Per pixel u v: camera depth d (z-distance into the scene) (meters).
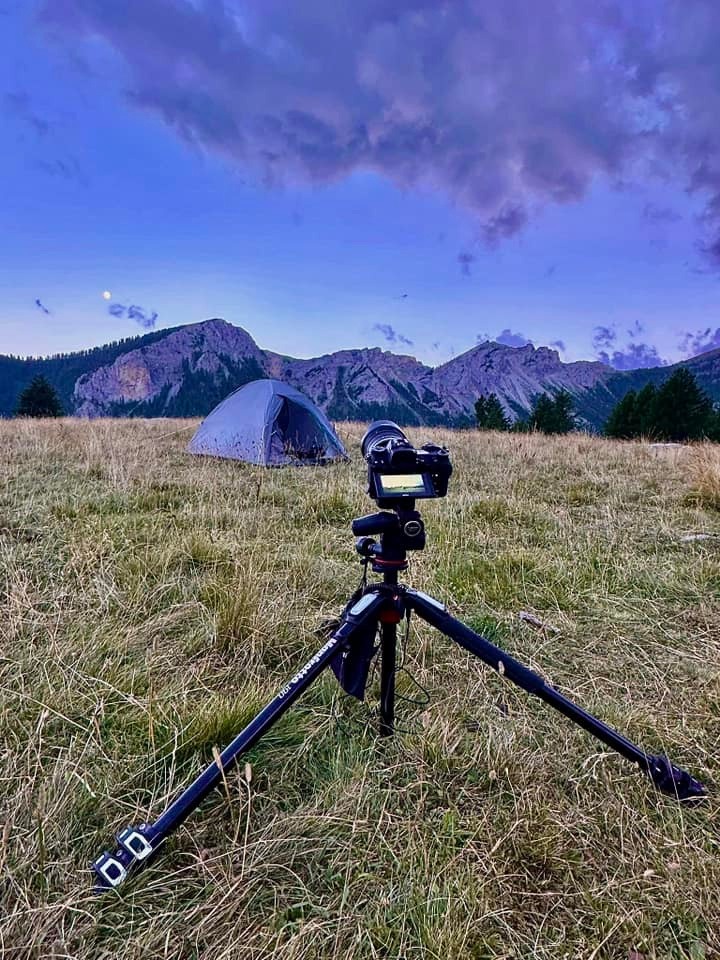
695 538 3.71
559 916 1.16
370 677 2.02
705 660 2.22
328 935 1.09
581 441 10.53
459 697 1.94
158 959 1.04
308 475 6.21
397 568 1.44
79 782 1.43
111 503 4.34
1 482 4.85
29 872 1.18
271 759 1.60
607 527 4.07
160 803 1.39
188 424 11.27
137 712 1.73
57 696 1.78
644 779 1.54
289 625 2.41
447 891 1.17
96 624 2.32
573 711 1.41
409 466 1.36
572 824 1.39
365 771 1.52
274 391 7.41
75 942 1.08
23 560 3.03
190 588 2.77
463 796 1.48
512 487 5.64
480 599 2.80
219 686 2.00
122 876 1.14
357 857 1.28
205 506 4.19
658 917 1.16
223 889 1.17
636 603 2.78
